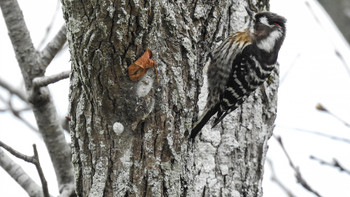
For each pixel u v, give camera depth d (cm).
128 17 852
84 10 854
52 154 1306
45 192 1102
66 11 875
